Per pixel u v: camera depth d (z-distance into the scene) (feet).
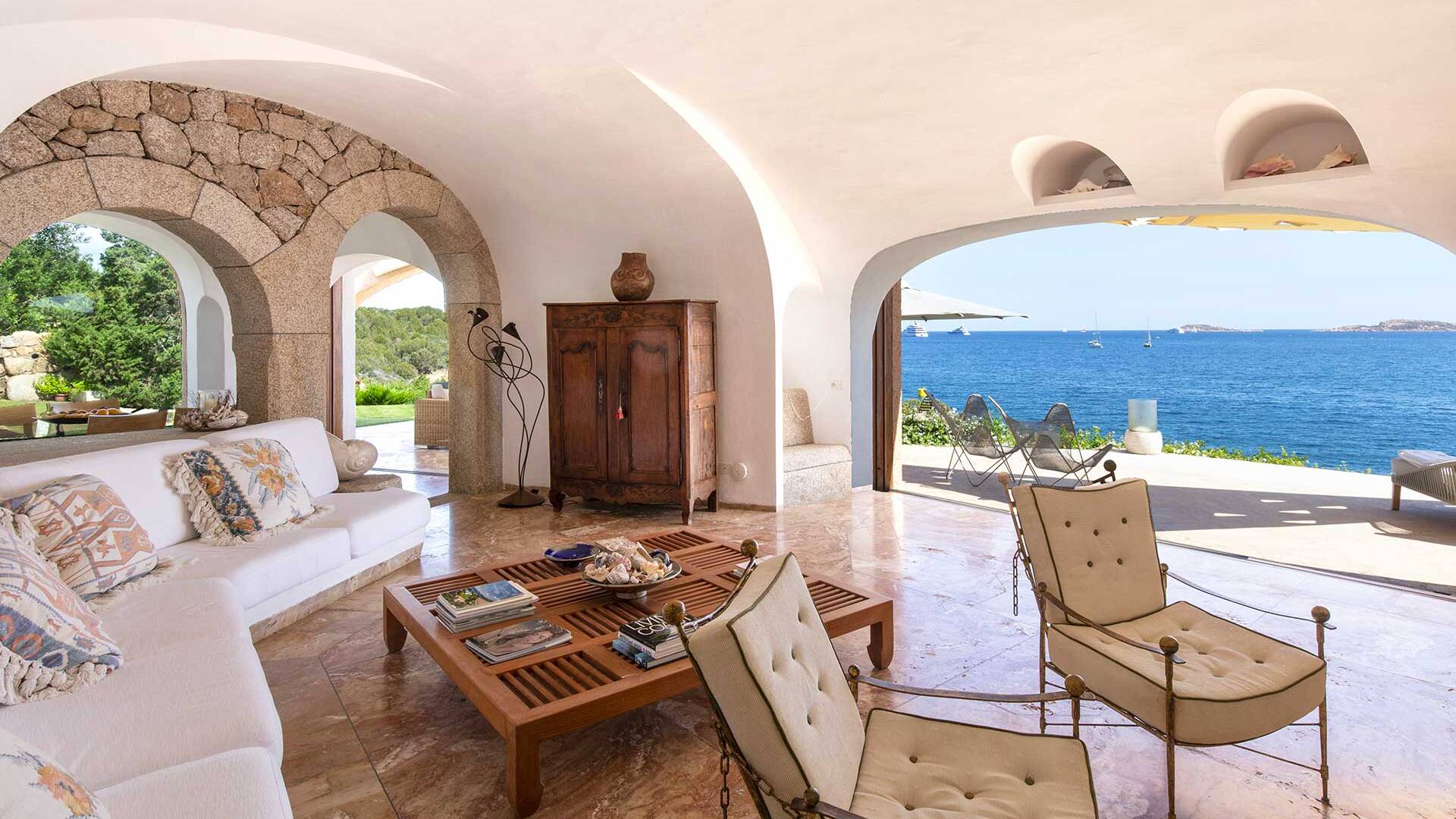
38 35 9.76
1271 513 19.98
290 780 8.09
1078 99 13.28
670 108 14.93
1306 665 7.64
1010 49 12.01
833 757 5.67
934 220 19.10
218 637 8.25
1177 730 7.16
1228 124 13.65
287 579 11.67
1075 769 6.09
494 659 8.49
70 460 10.53
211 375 27.07
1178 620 9.07
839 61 12.86
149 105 14.39
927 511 20.51
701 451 19.76
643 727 9.25
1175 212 17.03
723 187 18.01
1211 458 30.71
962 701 9.86
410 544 15.56
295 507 13.21
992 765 6.21
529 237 21.43
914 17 11.28
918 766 6.24
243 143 16.02
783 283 20.30
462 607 9.45
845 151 16.58
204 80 14.21
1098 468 27.81
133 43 10.75
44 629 7.01
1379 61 10.89
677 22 11.53
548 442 22.36
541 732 7.46
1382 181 13.71
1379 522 18.95
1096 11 10.77
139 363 39.75
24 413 24.23
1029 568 9.41
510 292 22.33
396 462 28.50
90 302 38.60
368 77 14.05
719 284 20.30
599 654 8.76
